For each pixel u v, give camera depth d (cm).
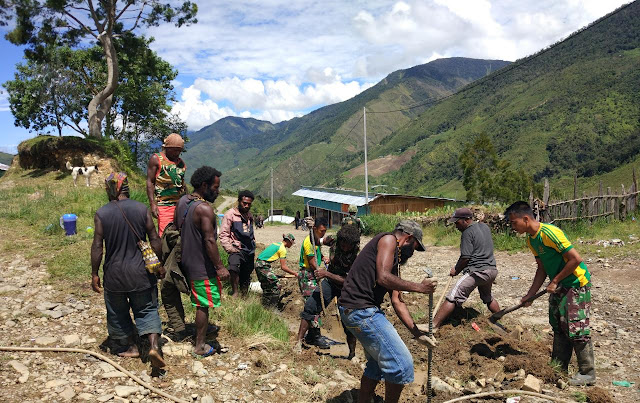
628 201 1512
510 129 19875
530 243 459
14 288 615
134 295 415
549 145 16475
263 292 725
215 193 470
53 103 3198
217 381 414
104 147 2022
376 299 358
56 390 365
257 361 457
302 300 784
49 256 777
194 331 525
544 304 736
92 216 1112
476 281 577
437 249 1465
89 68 2977
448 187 18525
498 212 1523
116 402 358
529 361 467
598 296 753
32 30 2038
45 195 1344
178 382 404
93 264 416
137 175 2164
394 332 350
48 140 1945
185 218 452
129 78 3011
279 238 2195
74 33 2152
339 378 460
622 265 950
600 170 12925
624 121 15800
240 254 697
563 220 1377
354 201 4266
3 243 848
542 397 402
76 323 519
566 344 460
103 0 2050
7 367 396
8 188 1686
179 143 584
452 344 534
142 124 3369
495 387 433
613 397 409
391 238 354
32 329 492
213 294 459
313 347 561
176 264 472
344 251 547
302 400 401
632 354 516
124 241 413
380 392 430
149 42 2958
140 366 427
